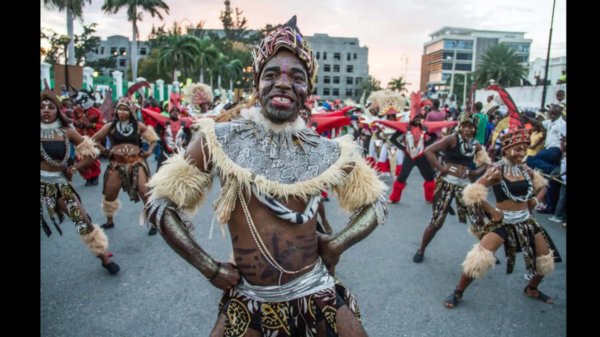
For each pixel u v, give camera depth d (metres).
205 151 1.92
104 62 73.69
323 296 1.96
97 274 4.45
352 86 103.88
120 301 3.87
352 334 1.94
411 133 7.90
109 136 5.57
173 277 4.41
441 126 8.00
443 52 124.75
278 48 1.97
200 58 43.09
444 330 3.50
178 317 3.61
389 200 8.26
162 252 5.14
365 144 10.83
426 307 3.89
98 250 4.33
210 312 3.70
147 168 5.67
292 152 1.99
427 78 91.19
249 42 82.31
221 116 2.22
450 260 5.10
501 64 49.25
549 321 3.68
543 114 10.20
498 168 3.95
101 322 3.49
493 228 3.97
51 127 4.17
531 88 17.91
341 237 2.06
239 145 1.95
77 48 71.44
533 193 4.05
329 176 1.97
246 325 1.92
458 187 5.05
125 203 7.66
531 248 3.91
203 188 1.99
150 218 1.88
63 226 6.10
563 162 6.75
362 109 14.05
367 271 4.71
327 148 2.07
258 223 1.93
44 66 15.85
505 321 3.67
